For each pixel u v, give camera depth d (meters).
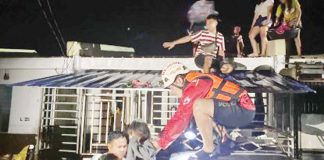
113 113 11.34
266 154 7.78
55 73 10.95
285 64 9.91
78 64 10.89
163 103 10.11
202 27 11.84
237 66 9.98
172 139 6.80
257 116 10.03
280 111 9.80
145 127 7.52
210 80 6.77
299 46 10.98
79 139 10.41
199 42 9.84
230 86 6.80
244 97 6.80
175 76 7.38
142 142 7.33
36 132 10.86
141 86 8.68
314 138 10.74
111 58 10.81
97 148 10.34
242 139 8.48
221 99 6.67
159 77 9.69
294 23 10.84
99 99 11.34
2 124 11.07
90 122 11.41
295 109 8.98
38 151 10.71
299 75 9.51
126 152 7.19
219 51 9.91
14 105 11.06
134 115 10.14
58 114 11.31
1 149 10.88
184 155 7.24
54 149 10.93
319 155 10.34
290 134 8.92
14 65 11.09
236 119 6.67
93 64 10.88
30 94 11.05
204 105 6.57
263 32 10.91
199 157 6.68
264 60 9.96
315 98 10.83
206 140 6.62
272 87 8.26
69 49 11.28
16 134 10.90
